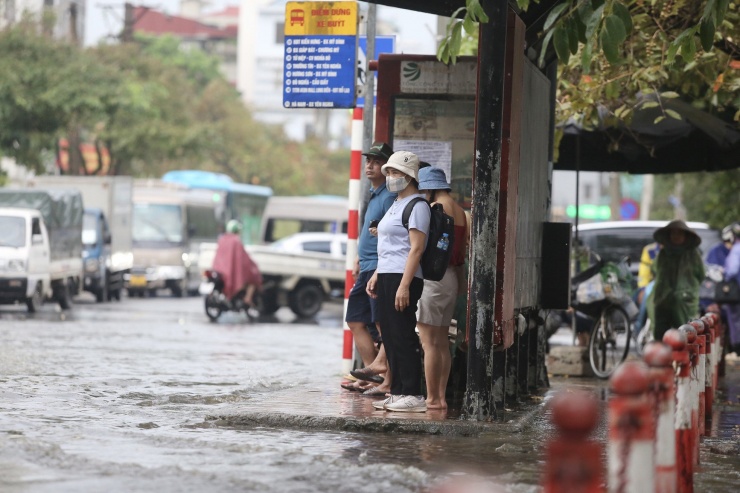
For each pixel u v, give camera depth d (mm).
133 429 16500
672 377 9805
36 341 33188
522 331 19812
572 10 14383
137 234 74938
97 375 24312
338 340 39781
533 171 20750
